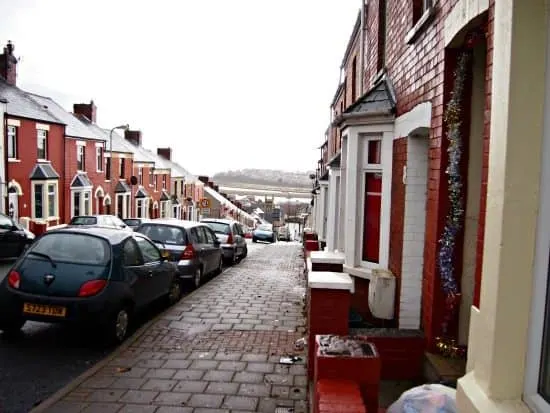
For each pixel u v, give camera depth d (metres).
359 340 3.19
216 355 6.04
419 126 5.21
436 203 4.58
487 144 2.70
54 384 5.24
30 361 5.94
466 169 4.45
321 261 5.96
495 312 2.01
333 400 2.53
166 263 8.77
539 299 1.92
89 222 25.48
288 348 6.35
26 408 4.63
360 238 7.23
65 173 30.67
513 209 1.97
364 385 2.86
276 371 5.48
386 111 6.38
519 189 1.97
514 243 1.97
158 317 8.09
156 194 47.91
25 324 7.43
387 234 6.55
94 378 5.23
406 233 5.69
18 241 16.06
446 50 4.40
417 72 5.40
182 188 55.25
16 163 25.73
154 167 46.72
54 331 7.16
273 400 4.70
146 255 8.03
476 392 2.11
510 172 1.98
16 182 25.75
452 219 4.50
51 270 6.46
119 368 5.54
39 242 6.83
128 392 4.86
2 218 16.05
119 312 6.64
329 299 4.58
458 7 3.96
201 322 7.75
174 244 11.09
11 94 27.70
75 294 6.29
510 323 1.98
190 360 5.84
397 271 5.97
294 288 11.28
